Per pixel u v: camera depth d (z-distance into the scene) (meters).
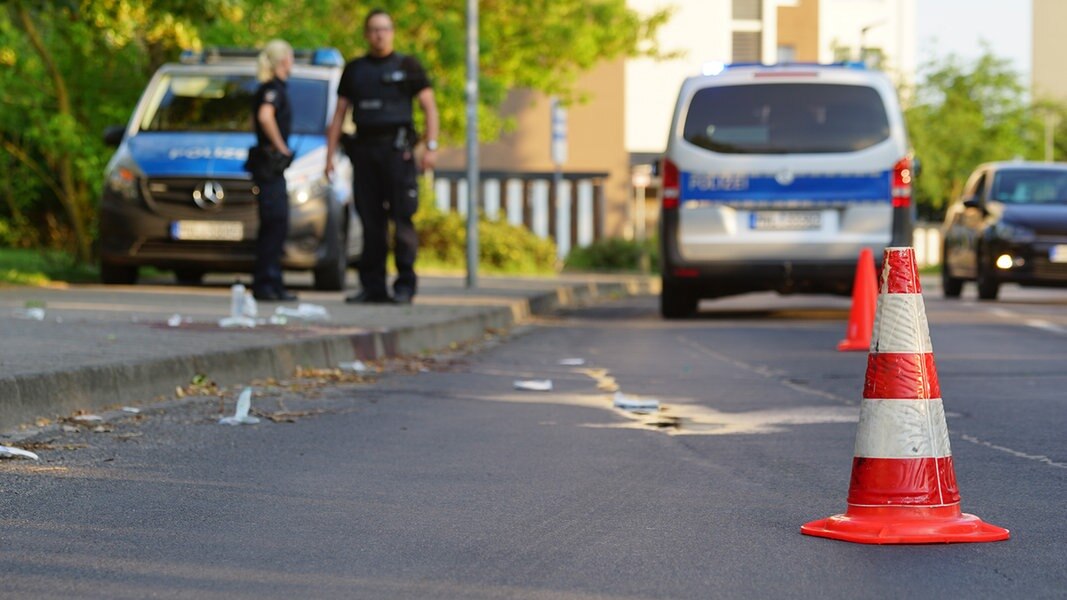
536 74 70.56
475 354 29.83
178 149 40.94
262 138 36.56
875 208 37.47
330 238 41.69
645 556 11.64
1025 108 138.00
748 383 24.17
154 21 45.22
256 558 11.48
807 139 37.62
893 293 12.32
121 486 14.30
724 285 38.66
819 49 110.75
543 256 74.31
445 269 68.50
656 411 20.52
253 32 52.22
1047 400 21.61
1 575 10.83
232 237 40.31
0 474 14.71
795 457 16.47
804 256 37.47
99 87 49.00
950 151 131.00
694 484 14.80
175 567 11.16
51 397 18.30
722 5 106.75
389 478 15.05
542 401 21.64
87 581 10.70
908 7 114.19
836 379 24.77
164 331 26.38
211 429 18.19
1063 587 10.63
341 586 10.66
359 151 35.84
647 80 104.88
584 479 15.06
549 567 11.27
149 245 40.59
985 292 51.84
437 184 96.50
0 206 55.91
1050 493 14.27
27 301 33.75
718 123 37.97
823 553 11.73
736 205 37.66
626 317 41.88
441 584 10.74
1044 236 50.19
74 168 49.53
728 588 10.64
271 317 30.62
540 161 99.31
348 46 61.78
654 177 41.19
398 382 24.22
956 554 11.66
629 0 104.19
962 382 24.05
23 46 47.72
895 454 12.21
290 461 16.02
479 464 15.95
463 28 64.94
